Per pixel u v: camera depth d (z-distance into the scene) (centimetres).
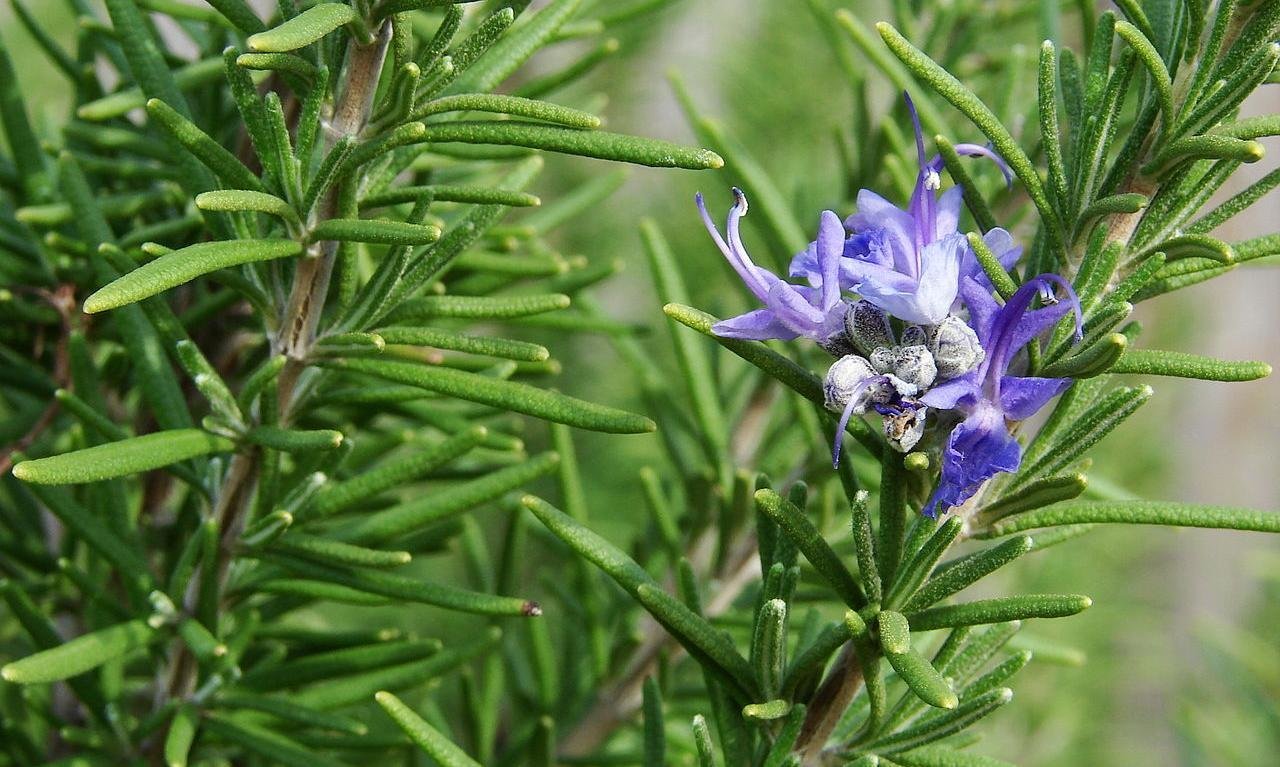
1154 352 25
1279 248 26
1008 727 48
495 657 34
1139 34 25
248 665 31
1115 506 26
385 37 26
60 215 31
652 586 26
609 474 48
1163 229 26
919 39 37
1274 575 49
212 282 32
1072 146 27
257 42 24
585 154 26
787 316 26
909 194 33
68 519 29
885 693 27
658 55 48
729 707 27
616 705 34
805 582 33
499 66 27
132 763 30
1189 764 45
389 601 28
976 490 25
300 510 28
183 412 28
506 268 31
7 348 33
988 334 25
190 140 26
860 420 26
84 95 33
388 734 30
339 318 27
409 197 27
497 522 47
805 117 47
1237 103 26
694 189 47
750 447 36
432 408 32
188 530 32
